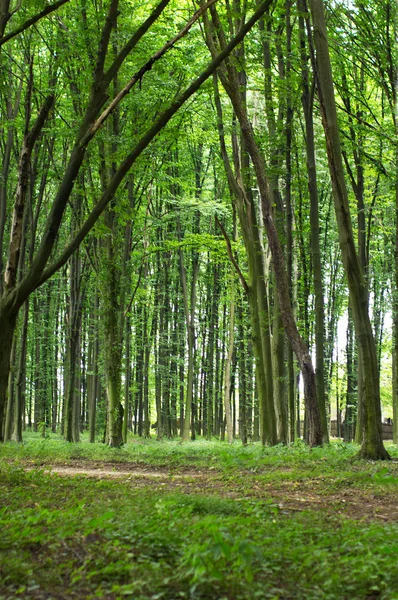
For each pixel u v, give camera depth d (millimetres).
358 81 23359
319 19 14938
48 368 32375
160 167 24109
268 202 17125
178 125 20641
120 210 19859
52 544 5633
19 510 7469
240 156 21844
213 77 19828
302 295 24047
